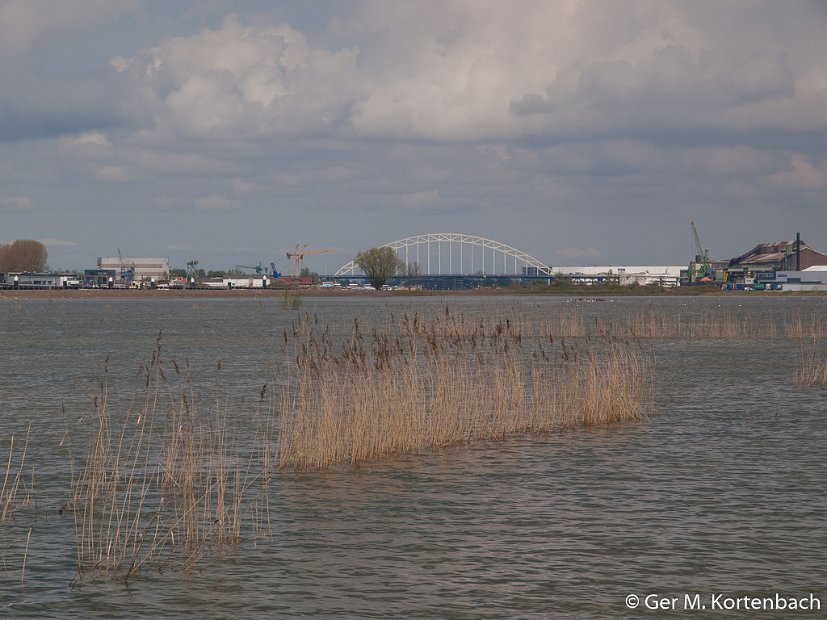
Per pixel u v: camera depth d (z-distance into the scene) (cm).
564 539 2223
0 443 3394
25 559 2098
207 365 6469
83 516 2427
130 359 7088
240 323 12988
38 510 2481
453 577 1983
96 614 1802
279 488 2714
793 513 2428
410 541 2217
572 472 2905
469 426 3478
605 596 1881
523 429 3641
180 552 2147
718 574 1995
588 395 3875
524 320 10625
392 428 3238
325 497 2609
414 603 1848
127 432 3612
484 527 2323
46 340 9462
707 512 2444
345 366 3256
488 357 6191
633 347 7288
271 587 1933
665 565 2047
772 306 19925
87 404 4456
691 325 11044
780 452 3209
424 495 2631
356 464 3023
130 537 2259
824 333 9475
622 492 2658
